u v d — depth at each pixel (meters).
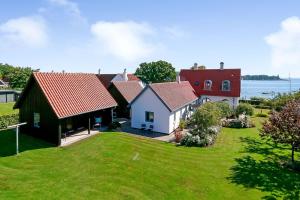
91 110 25.22
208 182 15.79
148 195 13.98
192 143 23.59
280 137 18.42
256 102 52.75
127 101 36.28
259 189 14.96
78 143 22.73
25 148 20.86
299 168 17.67
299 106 19.25
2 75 91.19
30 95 23.81
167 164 18.59
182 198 13.80
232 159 19.88
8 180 14.87
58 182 14.95
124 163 18.44
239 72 44.34
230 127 32.59
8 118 29.27
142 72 83.25
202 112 25.67
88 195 13.62
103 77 53.91
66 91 24.67
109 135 25.89
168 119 27.89
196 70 48.12
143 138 25.69
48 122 22.61
